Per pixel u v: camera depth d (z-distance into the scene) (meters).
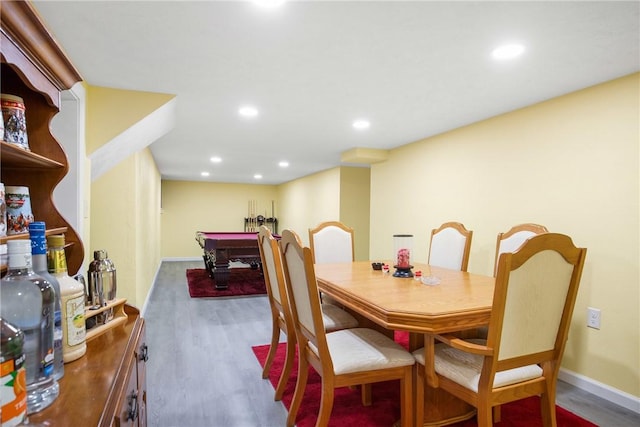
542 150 2.73
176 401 2.15
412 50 1.89
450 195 3.69
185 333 3.42
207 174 7.84
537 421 1.96
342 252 3.42
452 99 2.68
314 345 1.81
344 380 1.64
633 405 2.14
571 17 1.55
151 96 2.52
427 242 4.03
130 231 3.42
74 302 1.00
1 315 0.77
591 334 2.37
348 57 1.97
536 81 2.32
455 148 3.62
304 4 1.46
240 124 3.45
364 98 2.67
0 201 0.86
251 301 4.75
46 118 1.08
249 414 2.02
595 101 2.38
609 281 2.29
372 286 2.08
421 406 1.74
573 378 2.45
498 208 3.12
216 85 2.40
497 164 3.13
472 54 1.93
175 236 9.20
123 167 3.40
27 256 0.82
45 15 1.54
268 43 1.81
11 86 1.04
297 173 7.55
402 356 1.72
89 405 0.77
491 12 1.51
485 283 2.18
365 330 2.04
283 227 9.65
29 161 1.00
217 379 2.45
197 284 5.80
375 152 4.67
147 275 4.68
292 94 2.58
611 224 2.29
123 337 1.19
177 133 3.83
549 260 1.41
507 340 1.41
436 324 1.51
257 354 2.91
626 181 2.22
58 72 0.99
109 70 2.13
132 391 1.00
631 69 2.12
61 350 0.89
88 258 2.31
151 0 1.43
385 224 4.80
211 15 1.55
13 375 0.66
